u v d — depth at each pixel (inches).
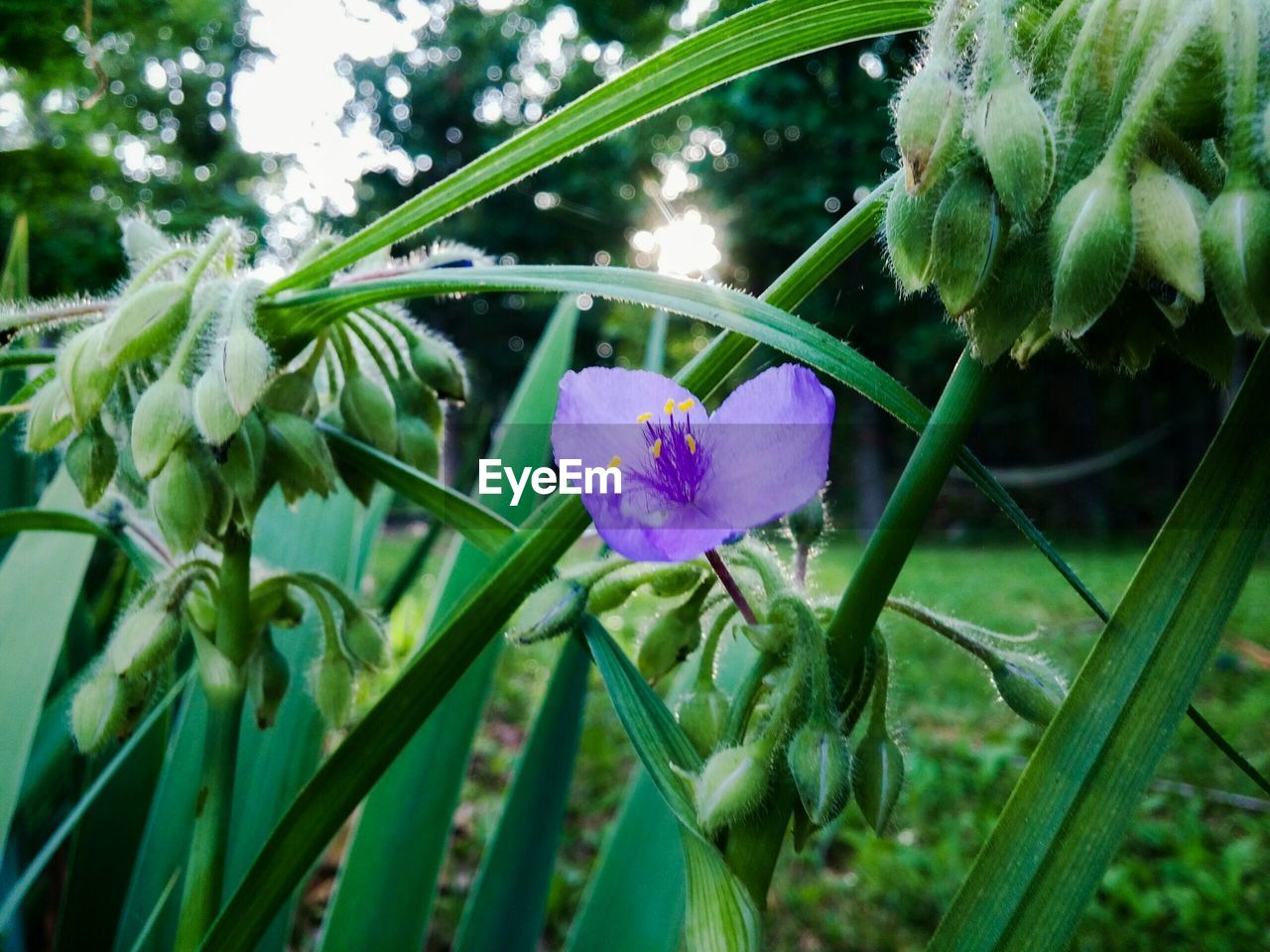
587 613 4.5
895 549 4.1
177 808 8.2
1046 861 3.5
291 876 4.6
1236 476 3.6
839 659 4.1
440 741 8.4
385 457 5.6
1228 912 16.6
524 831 8.2
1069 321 3.3
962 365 4.0
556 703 8.4
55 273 65.5
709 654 4.7
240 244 5.2
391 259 5.9
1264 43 3.3
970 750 23.0
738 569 4.8
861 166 78.6
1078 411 93.0
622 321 73.4
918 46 4.1
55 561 6.8
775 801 3.9
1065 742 3.6
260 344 4.4
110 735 5.0
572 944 7.2
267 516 8.9
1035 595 46.7
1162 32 3.4
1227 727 25.2
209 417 4.3
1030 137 3.3
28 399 5.7
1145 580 3.6
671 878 7.3
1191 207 3.2
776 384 3.8
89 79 62.4
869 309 76.3
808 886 18.0
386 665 5.8
